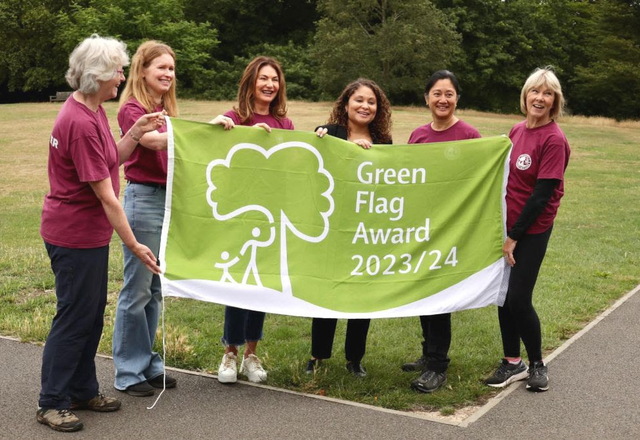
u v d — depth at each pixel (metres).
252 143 4.62
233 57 57.78
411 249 4.79
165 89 4.57
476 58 56.56
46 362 4.05
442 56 49.50
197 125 4.52
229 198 4.60
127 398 4.50
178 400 4.48
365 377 4.89
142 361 4.60
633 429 4.15
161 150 4.45
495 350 5.58
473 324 6.29
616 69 50.91
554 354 5.48
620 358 5.41
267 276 4.62
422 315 4.74
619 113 57.34
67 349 4.04
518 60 58.50
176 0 51.25
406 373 5.04
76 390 4.25
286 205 4.68
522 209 4.71
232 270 4.58
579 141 29.41
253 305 4.55
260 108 4.87
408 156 4.79
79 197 3.95
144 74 4.55
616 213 13.27
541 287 7.64
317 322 4.90
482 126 32.25
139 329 4.57
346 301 4.68
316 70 53.22
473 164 4.79
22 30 52.72
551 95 4.57
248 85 4.80
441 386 4.75
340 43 49.62
